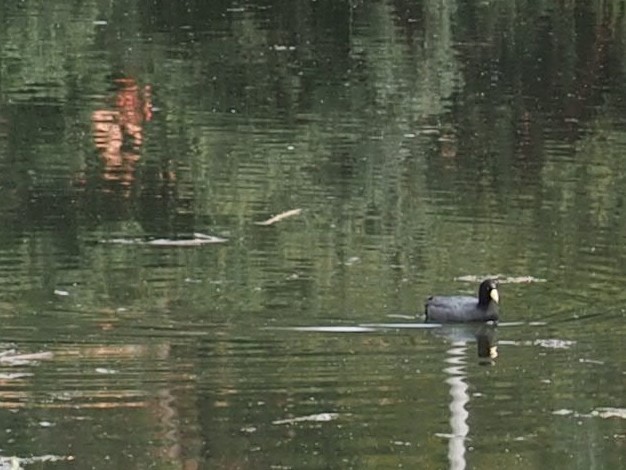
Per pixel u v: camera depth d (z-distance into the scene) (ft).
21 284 87.40
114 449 61.67
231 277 89.56
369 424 65.10
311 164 122.52
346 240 98.84
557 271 92.27
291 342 76.89
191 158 123.95
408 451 62.34
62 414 65.57
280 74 165.58
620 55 180.96
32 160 123.54
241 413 66.03
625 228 102.63
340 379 70.69
